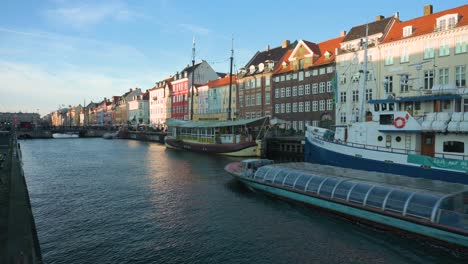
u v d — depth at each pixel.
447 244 12.24
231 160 39.25
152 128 93.19
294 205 18.59
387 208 14.17
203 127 48.03
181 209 18.16
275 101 56.09
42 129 98.44
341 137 26.47
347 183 16.33
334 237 14.08
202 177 27.50
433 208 12.80
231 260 12.02
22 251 7.05
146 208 18.41
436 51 34.34
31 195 21.53
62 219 16.56
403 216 13.39
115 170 32.03
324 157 26.09
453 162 18.30
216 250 12.85
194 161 38.72
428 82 35.03
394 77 38.16
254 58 66.38
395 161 20.97
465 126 19.00
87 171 31.45
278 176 20.08
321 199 16.81
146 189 23.09
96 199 20.42
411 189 14.36
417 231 13.05
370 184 15.57
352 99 43.06
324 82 47.28
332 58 46.78
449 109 21.23
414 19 39.03
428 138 21.44
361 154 22.98
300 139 39.75
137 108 113.56
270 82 56.75
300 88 51.22
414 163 20.05
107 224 15.80
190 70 84.12
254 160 24.84
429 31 35.31
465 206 13.88
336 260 12.05
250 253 12.59
